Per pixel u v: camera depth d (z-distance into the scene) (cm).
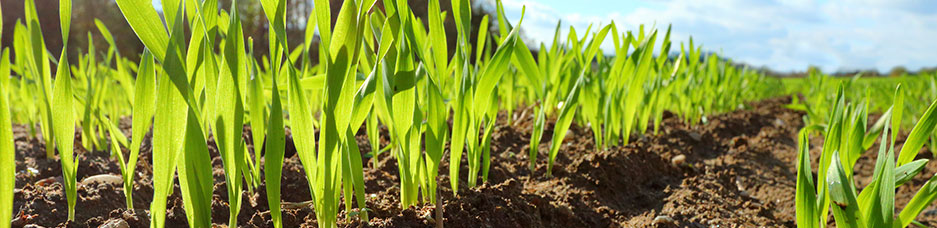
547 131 130
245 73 57
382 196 82
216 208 72
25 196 70
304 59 106
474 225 73
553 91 119
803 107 157
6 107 50
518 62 94
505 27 92
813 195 58
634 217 93
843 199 56
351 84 59
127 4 50
